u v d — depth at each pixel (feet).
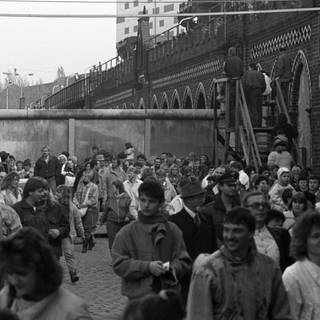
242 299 19.52
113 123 116.67
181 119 116.78
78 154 116.16
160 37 162.09
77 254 66.28
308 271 21.30
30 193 39.09
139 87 166.50
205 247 29.19
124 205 57.72
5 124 115.85
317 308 21.15
